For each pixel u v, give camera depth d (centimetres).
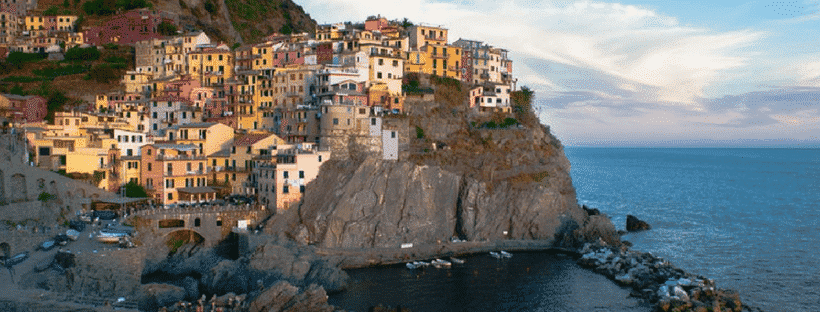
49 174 12350
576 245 15112
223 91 17838
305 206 13912
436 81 17738
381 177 14250
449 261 13812
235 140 15488
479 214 15088
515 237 15238
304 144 14800
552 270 13288
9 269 9700
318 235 13525
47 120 16488
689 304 10825
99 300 9125
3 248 10219
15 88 17750
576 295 11644
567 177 17425
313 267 11956
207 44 19888
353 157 14962
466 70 19788
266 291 9975
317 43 18625
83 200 12888
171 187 14188
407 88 17038
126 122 16375
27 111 16050
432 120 16662
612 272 12862
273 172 13900
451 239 14888
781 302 11500
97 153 13725
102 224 12019
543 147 17662
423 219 14525
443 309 10769
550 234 15412
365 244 13812
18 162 12175
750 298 11719
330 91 15450
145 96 18075
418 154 15738
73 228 11425
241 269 11612
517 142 16938
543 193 15525
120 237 10825
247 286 11231
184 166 14375
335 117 14925
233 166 15212
